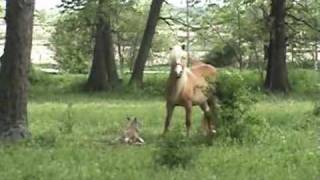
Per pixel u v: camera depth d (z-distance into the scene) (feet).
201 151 44.80
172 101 55.57
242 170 38.81
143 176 36.45
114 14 134.41
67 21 140.56
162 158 40.04
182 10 159.12
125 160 41.86
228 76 52.80
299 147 48.93
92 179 35.68
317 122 66.39
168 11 159.53
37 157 42.70
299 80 143.02
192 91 55.06
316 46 164.14
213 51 181.78
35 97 118.32
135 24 174.70
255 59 176.96
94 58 136.87
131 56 192.65
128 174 36.91
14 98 52.65
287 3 140.05
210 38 170.50
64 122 65.05
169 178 35.94
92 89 136.15
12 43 52.95
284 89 133.90
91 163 40.60
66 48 177.68
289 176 36.94
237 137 51.31
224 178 36.37
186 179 35.83
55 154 43.98
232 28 166.30
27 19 53.31
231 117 51.75
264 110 78.28
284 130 60.85
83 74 175.01
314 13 143.33
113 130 61.11
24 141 50.60
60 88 142.00
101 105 95.50
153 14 135.23
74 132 59.67
